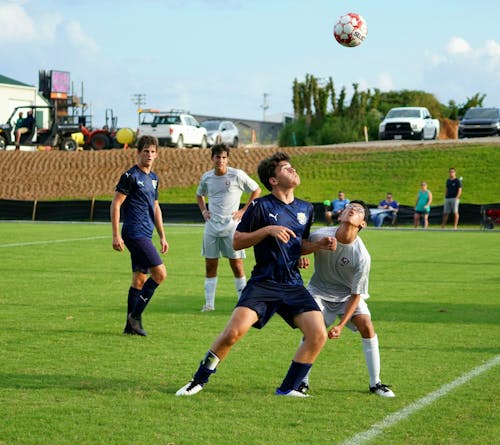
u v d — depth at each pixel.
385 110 108.44
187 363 11.18
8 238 34.19
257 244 9.35
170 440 7.75
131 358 11.47
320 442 7.75
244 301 9.26
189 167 62.44
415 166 59.19
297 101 90.94
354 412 8.82
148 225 13.37
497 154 59.81
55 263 24.34
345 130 87.06
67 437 7.81
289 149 65.88
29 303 16.69
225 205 16.00
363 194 55.59
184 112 70.31
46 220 50.16
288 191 9.46
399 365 11.20
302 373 9.41
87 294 18.03
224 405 9.02
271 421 8.43
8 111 97.38
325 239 9.25
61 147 69.94
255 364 11.16
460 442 7.81
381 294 18.52
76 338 12.98
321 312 9.47
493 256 27.80
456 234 38.75
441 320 15.02
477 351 12.16
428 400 9.34
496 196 52.69
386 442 7.78
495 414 8.77
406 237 36.75
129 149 67.75
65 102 115.88
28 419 8.38
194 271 22.78
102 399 9.20
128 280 20.50
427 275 22.27
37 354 11.69
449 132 110.56
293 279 9.41
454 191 42.75
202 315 15.41
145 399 9.23
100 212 49.53
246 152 65.06
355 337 13.27
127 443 7.66
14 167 63.59
